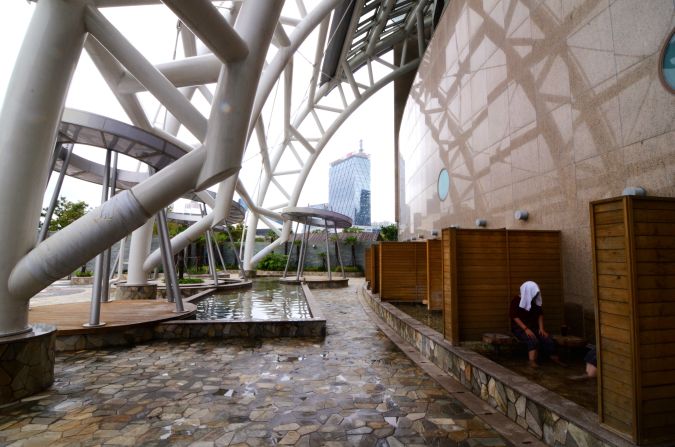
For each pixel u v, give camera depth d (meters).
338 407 4.24
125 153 8.57
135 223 5.12
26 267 4.55
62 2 4.74
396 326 8.56
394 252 11.59
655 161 4.40
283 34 12.38
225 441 3.43
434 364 5.95
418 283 11.45
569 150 5.90
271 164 29.89
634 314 2.83
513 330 5.32
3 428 3.68
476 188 9.41
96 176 11.77
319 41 21.14
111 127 7.10
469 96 9.95
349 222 23.39
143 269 14.12
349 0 18.28
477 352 5.43
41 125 4.71
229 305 12.63
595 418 3.10
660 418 2.79
